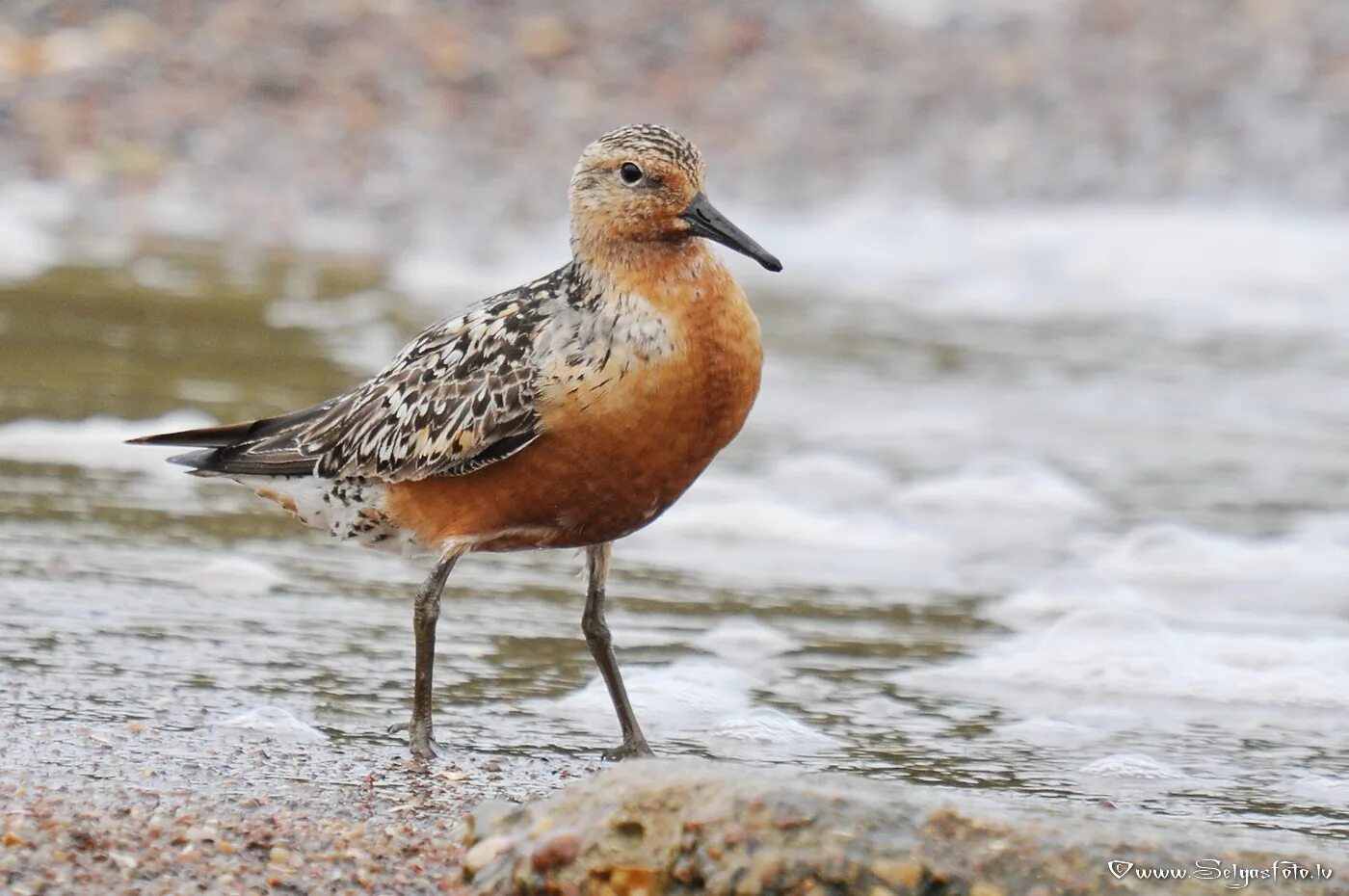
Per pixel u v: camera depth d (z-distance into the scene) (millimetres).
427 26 29969
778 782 7195
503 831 7344
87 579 11531
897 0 32812
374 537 10039
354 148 26406
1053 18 32031
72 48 27969
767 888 6855
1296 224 24750
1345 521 13938
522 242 24016
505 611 11594
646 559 12938
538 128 27562
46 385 15938
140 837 7555
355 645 10742
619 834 7059
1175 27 31328
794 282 22516
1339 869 6977
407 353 9938
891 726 9828
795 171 26781
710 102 28812
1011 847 6957
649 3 31688
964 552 13375
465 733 9438
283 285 20859
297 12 29812
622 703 9445
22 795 7980
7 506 12984
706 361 9180
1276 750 9594
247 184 25109
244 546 12523
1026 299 21844
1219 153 27109
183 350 17516
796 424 16625
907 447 16031
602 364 9094
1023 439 16312
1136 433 16609
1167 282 22500
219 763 8656
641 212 9188
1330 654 11016
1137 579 12688
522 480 9328
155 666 10102
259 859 7441
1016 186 26297
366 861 7465
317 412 10211
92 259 21375
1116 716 10109
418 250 23328
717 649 11047
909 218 25297
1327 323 20734
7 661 9992
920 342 19672
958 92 29375
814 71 29969
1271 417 17125
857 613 11867
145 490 13617
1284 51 30141
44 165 24797
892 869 6855
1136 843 7051
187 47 28453
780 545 13391
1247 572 12781
